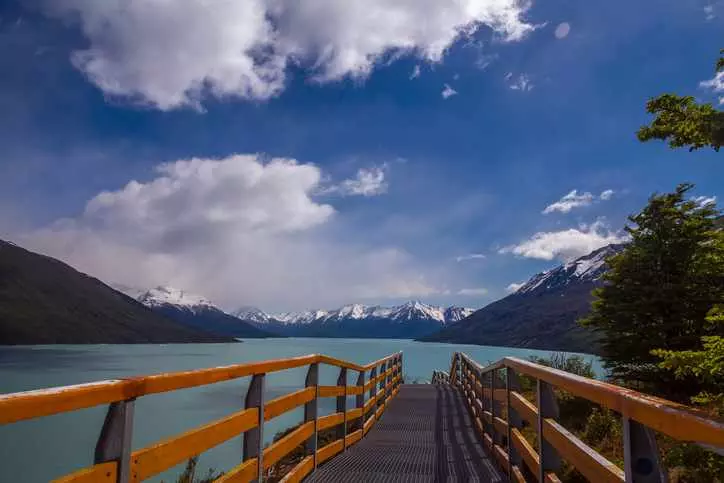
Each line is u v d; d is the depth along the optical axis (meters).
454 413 13.35
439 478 6.31
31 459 26.66
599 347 11.62
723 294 9.95
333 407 32.34
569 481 5.71
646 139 4.31
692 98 4.06
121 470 2.49
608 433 7.78
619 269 11.19
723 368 5.32
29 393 1.92
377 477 6.38
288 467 7.98
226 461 19.50
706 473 4.22
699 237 10.40
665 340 10.15
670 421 1.81
